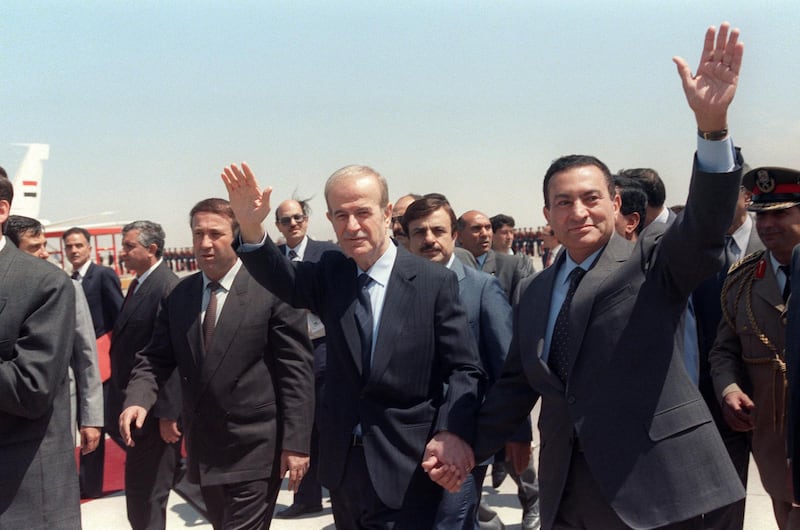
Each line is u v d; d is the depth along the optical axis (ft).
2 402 10.60
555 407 10.01
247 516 14.07
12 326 10.96
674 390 9.40
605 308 9.62
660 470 9.20
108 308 27.17
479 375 11.29
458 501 11.83
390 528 10.94
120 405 20.44
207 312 14.49
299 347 14.42
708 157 8.67
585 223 9.73
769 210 12.51
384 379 11.03
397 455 11.00
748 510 19.07
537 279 10.77
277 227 24.16
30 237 20.83
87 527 20.22
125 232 20.85
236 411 14.08
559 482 9.88
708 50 8.72
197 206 14.70
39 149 131.54
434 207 14.94
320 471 11.59
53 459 11.35
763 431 12.93
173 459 17.35
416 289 11.34
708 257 8.84
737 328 13.30
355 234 11.17
